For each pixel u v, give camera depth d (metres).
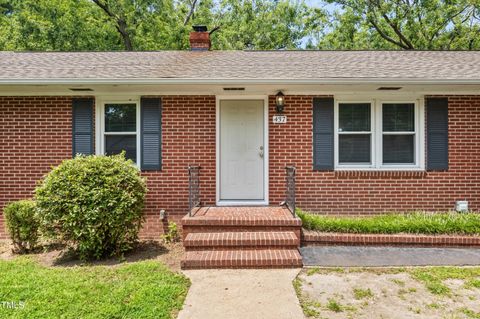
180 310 3.63
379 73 6.52
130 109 6.99
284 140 6.91
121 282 4.32
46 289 4.08
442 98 6.85
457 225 5.76
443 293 3.97
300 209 6.58
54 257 5.54
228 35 21.45
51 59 7.76
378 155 6.92
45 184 5.43
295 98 6.90
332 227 5.87
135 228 5.82
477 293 3.97
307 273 4.61
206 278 4.48
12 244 6.05
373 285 4.21
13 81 6.11
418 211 6.79
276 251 5.15
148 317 3.46
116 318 3.44
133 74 6.43
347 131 6.95
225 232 5.64
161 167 6.87
